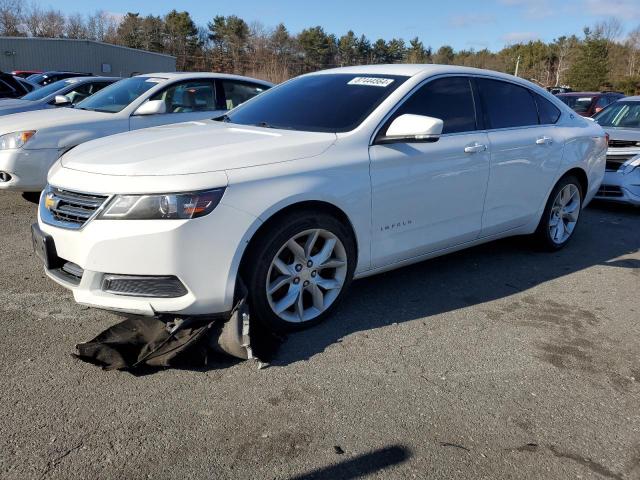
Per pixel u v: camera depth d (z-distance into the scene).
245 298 3.03
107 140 3.63
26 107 8.73
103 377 2.83
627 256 5.32
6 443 2.32
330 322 3.58
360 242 3.53
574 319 3.81
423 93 3.96
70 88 9.70
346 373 2.97
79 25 70.69
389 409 2.67
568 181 5.14
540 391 2.90
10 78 12.77
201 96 7.40
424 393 2.82
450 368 3.08
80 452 2.29
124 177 2.88
